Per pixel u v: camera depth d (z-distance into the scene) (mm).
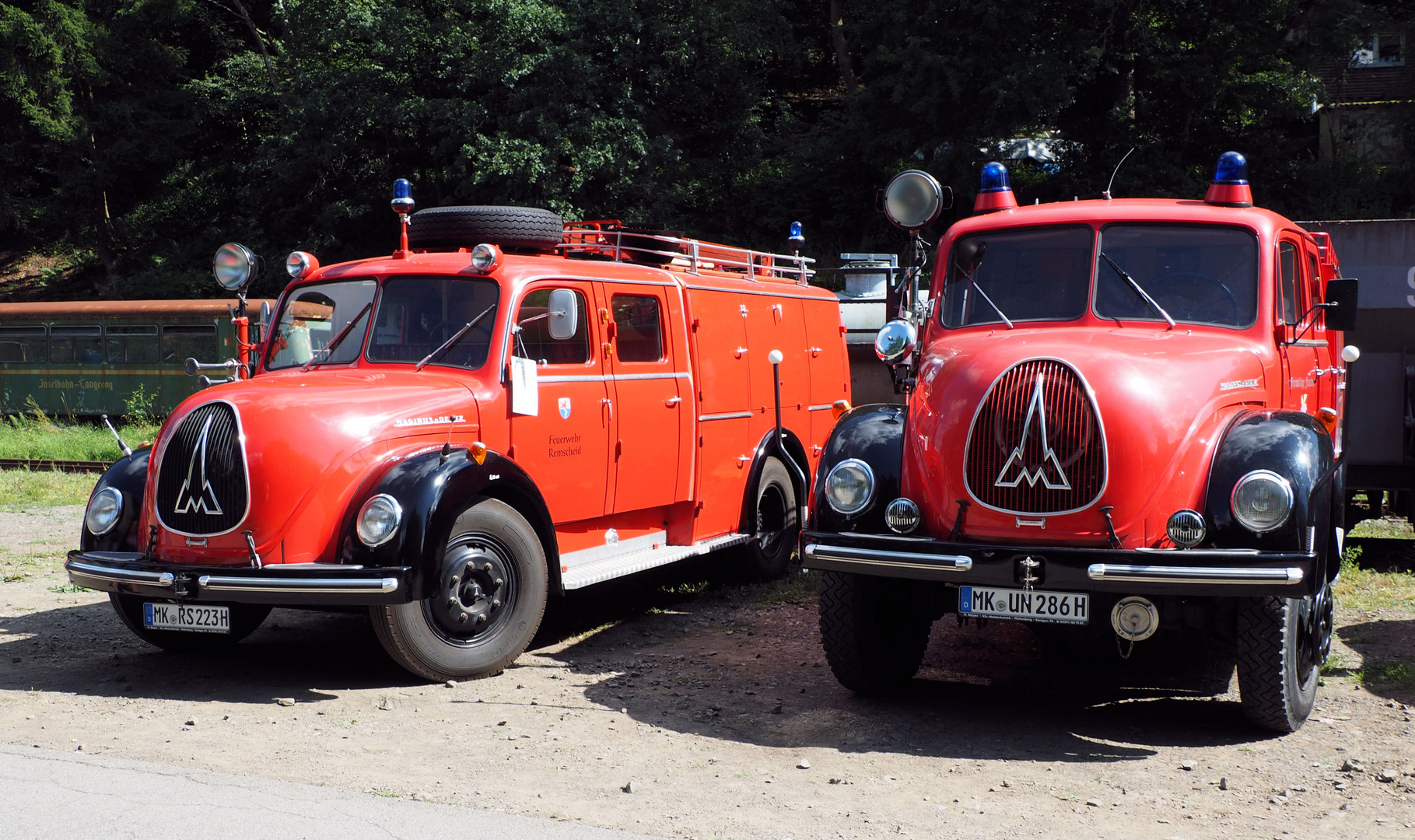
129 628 7355
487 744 5176
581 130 28422
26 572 9727
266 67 37906
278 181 33188
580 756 5016
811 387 10320
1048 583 4980
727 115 33719
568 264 7547
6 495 14492
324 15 30609
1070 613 5043
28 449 19219
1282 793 4547
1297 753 5047
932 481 5367
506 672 6598
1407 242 9727
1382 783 4645
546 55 28312
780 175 34688
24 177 39812
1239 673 5152
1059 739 5305
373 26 29391
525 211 8031
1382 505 10805
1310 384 6516
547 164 27859
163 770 4672
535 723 5531
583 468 7426
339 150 30656
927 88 26953
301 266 7527
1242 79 29438
